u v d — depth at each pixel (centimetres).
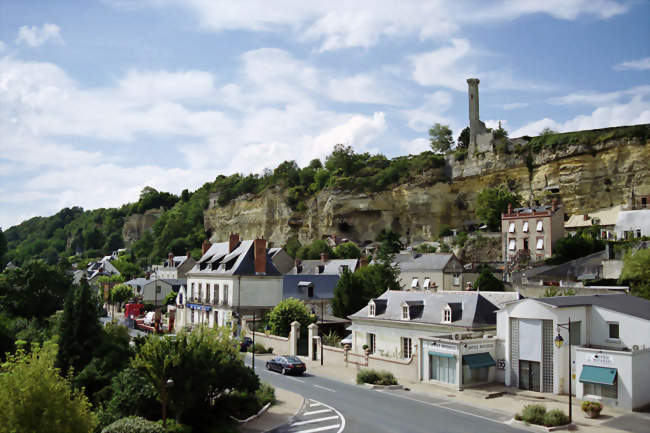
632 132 8131
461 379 2870
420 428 2156
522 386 2870
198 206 15675
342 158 11256
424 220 9981
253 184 13175
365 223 10462
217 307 5338
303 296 5769
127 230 18262
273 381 3219
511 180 9281
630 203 7444
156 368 2094
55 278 4794
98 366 2666
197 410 2292
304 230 11356
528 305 2853
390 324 3703
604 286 4578
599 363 2523
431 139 11669
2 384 1636
